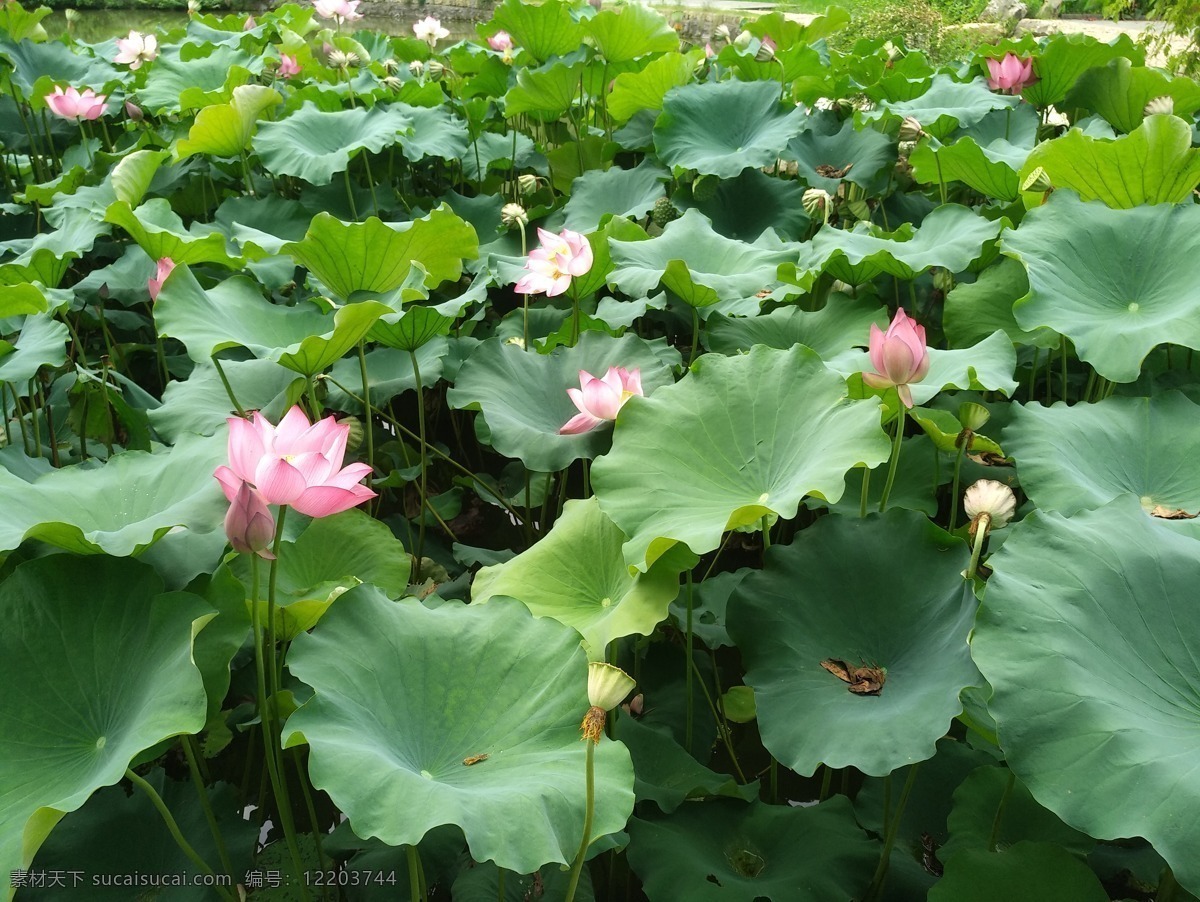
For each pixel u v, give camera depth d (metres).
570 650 1.64
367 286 2.83
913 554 1.87
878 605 1.86
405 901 1.82
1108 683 1.42
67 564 1.67
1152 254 2.46
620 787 1.47
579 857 1.40
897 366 1.91
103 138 5.36
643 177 4.05
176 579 1.73
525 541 2.97
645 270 2.80
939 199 4.23
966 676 1.60
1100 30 10.56
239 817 1.91
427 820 1.32
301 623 1.98
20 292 2.54
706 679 2.40
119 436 3.31
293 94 4.75
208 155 4.26
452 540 3.08
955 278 3.22
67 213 3.48
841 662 1.81
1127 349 2.25
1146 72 3.84
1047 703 1.39
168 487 1.90
